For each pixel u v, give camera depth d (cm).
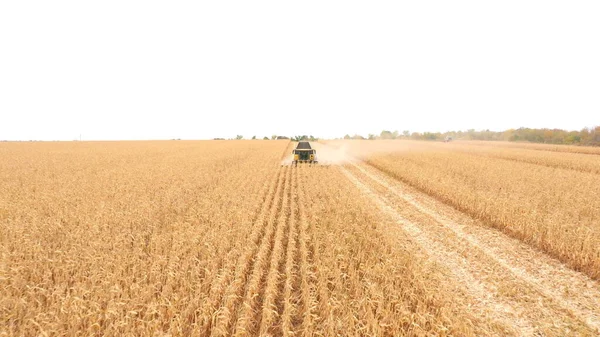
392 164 2634
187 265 634
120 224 925
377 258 739
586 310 602
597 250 746
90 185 1552
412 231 1063
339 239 844
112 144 7062
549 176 1961
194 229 908
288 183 1942
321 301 564
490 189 1544
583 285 698
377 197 1599
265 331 491
